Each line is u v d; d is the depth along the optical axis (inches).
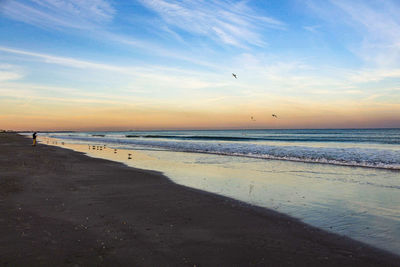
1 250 177.9
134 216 268.7
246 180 485.4
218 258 183.9
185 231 232.5
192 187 422.0
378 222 264.8
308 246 207.8
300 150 1018.1
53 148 1233.4
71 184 412.8
